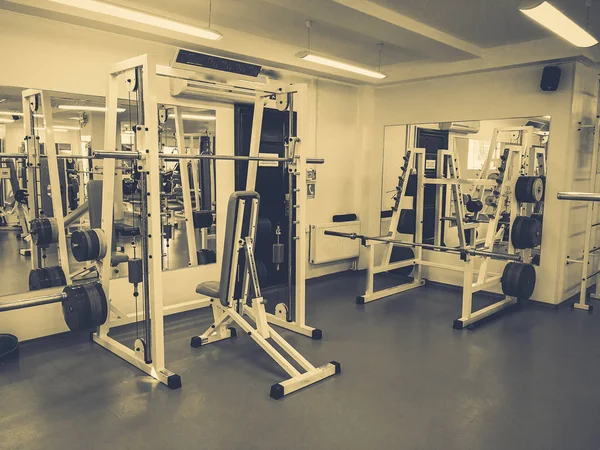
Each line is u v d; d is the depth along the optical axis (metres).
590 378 2.98
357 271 6.03
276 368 3.08
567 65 4.32
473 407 2.59
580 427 2.40
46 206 3.63
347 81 5.54
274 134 5.00
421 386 2.84
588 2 3.20
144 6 3.40
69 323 3.11
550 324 4.04
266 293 4.99
